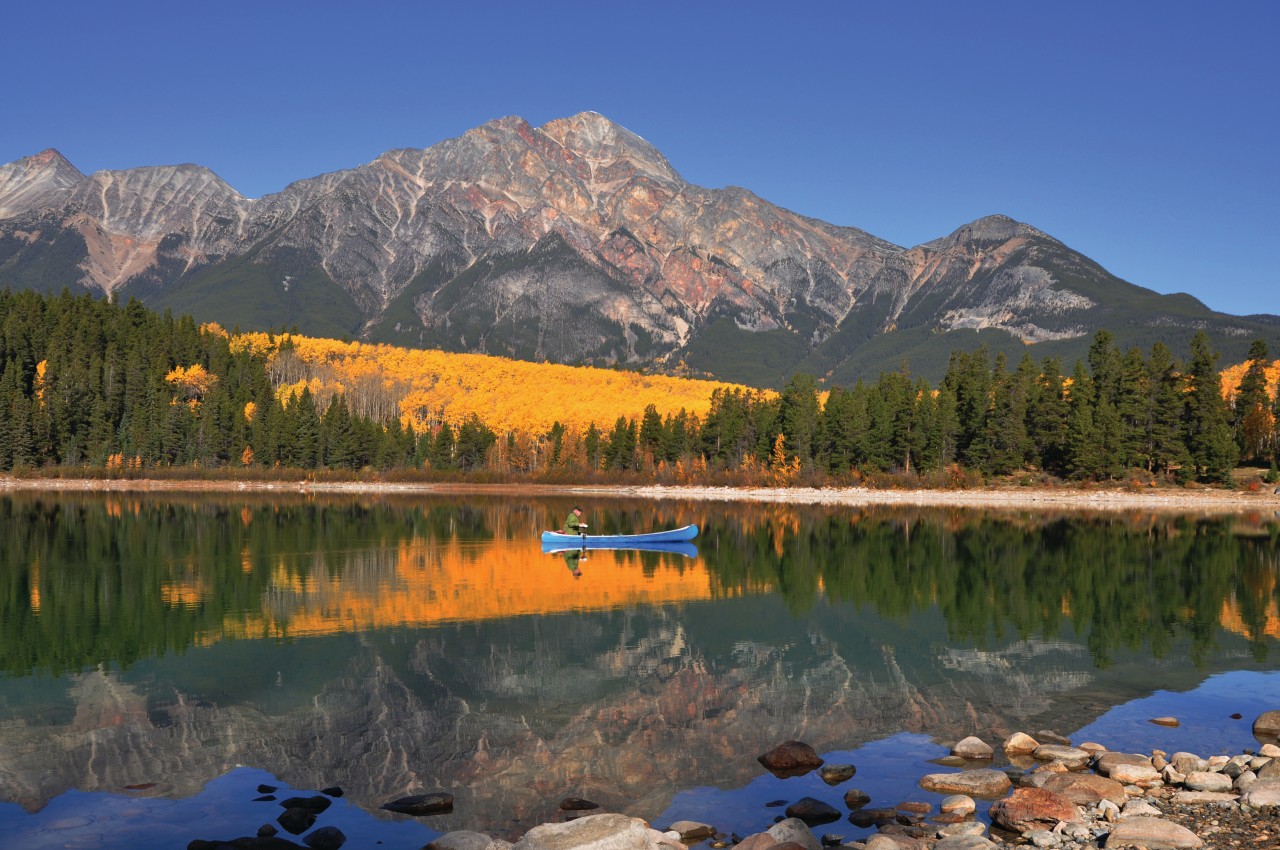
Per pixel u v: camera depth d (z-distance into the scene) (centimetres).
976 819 1702
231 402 17912
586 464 17662
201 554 5944
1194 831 1574
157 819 1742
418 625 3725
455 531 7969
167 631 3550
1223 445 13388
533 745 2211
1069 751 2078
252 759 2105
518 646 3341
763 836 1535
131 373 17500
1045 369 14762
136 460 16225
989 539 7656
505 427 19925
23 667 2964
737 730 2339
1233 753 2117
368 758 2116
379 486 16400
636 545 7075
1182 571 5522
